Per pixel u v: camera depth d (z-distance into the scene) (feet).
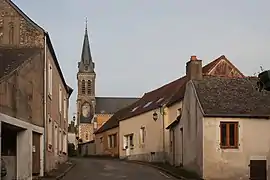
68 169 93.61
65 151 127.24
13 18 85.10
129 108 171.63
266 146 81.00
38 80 76.48
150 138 130.62
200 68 94.94
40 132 75.66
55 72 95.86
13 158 65.77
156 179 78.07
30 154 66.69
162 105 122.62
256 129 81.05
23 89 65.77
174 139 106.11
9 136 66.13
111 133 175.11
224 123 80.38
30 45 82.74
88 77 344.49
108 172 89.92
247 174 79.82
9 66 65.62
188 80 96.63
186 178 79.05
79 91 343.26
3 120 53.57
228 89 87.56
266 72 32.89
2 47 82.58
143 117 137.28
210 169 78.95
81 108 338.95
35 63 74.59
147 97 157.79
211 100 83.35
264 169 80.33
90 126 328.49
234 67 127.85
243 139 80.43
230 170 79.41
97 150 200.34
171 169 93.97
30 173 66.59
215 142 79.56
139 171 92.68
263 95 86.17
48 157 82.79
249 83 89.86
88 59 350.64
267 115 81.00
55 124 96.17
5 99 56.24
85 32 357.61
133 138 145.38
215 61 129.18
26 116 67.36
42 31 82.79
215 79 90.58
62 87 115.24
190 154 88.07
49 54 85.66
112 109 323.57
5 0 86.12
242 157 79.97
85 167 102.22
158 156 124.06
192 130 87.10
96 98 328.90
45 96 78.64
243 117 80.74
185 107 93.25
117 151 165.58
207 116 79.66
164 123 121.70
